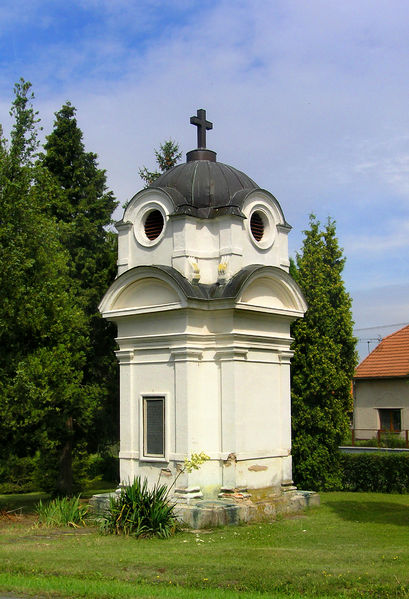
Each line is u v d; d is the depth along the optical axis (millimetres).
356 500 22062
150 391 19594
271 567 12055
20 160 20922
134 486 16750
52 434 22078
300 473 25359
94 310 26531
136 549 14094
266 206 20875
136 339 19938
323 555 13047
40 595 10555
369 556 12766
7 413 19312
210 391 19078
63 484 25266
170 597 10281
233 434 18609
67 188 28953
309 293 25703
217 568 12133
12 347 20609
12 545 14633
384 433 35938
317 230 26641
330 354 25203
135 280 19766
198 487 18578
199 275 19516
